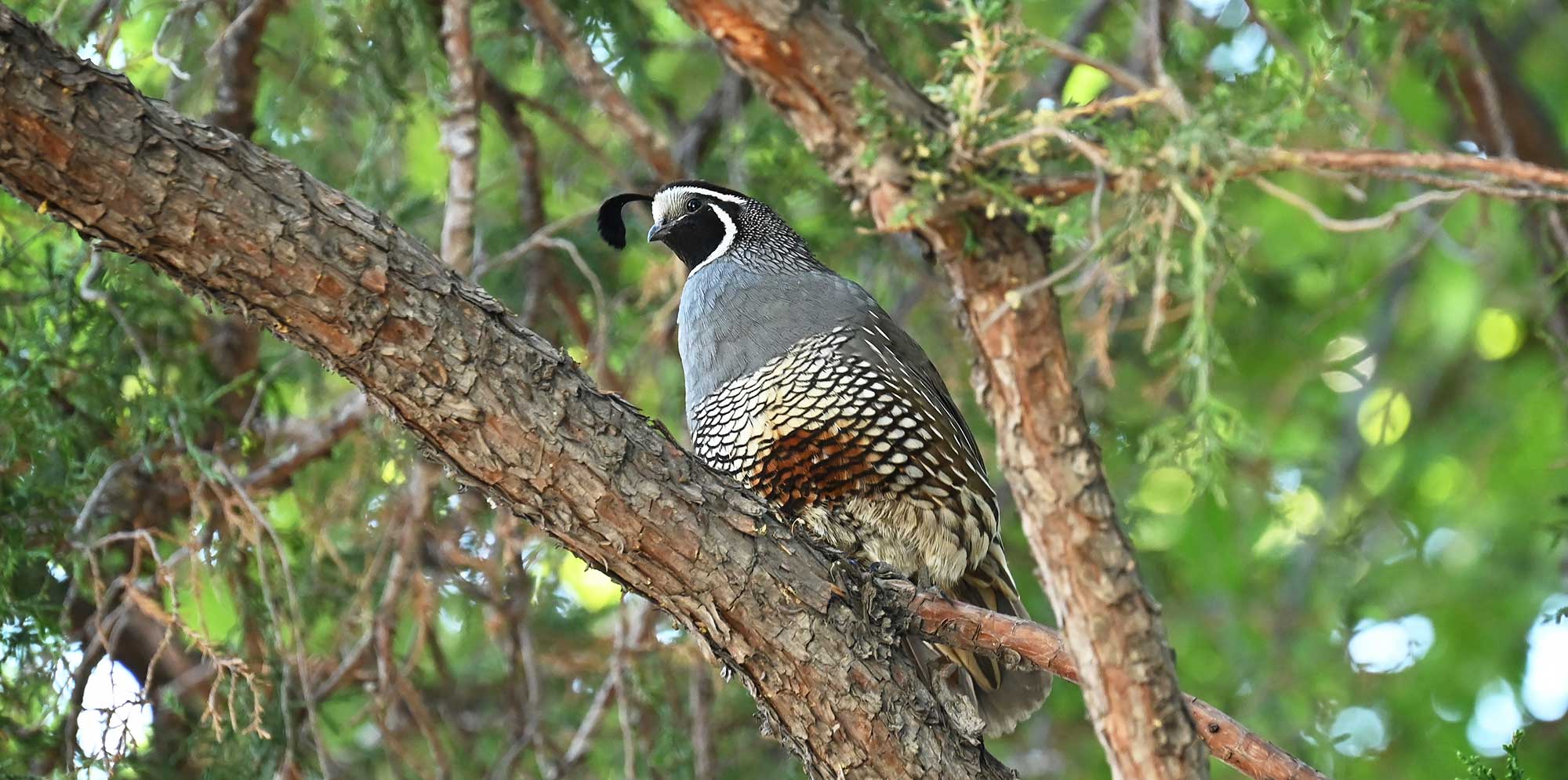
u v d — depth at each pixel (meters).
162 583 10.03
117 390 10.45
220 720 9.45
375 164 11.32
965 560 9.47
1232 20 11.54
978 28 8.27
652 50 12.52
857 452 9.35
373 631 10.91
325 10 11.07
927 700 7.28
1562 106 15.52
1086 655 6.48
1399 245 14.48
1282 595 13.89
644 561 6.91
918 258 12.70
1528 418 14.98
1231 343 14.03
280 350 12.34
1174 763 6.23
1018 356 8.38
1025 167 8.45
